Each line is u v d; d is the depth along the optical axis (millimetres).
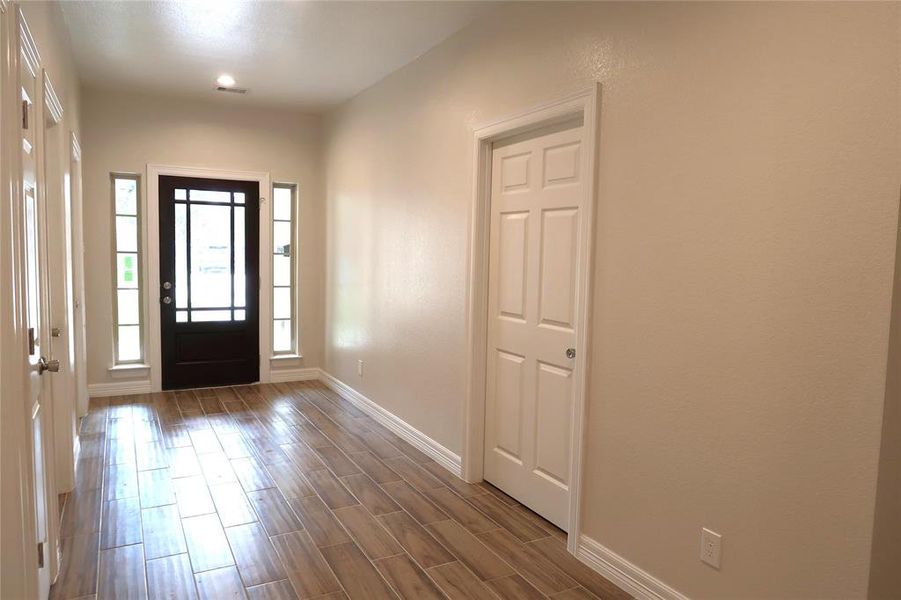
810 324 1672
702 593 2000
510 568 2445
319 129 5785
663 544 2143
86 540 2586
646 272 2189
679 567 2082
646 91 2174
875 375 1532
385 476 3418
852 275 1574
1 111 1485
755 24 1798
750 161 1819
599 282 2400
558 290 2762
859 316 1562
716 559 1946
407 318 4066
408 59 3967
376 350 4574
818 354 1654
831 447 1630
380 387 4516
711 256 1945
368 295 4711
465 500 3100
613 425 2348
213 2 3123
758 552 1821
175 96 5094
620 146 2291
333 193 5477
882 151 1508
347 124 5113
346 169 5156
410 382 4035
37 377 1998
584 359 2451
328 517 2871
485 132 3148
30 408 1793
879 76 1509
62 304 3041
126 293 5230
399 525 2805
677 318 2068
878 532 1558
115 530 2684
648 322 2184
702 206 1973
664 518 2137
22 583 1666
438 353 3668
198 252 5348
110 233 5023
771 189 1762
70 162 3709
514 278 3072
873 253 1530
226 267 5469
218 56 3996
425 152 3807
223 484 3242
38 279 2082
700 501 2000
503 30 3012
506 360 3158
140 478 3291
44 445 2143
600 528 2426
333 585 2291
